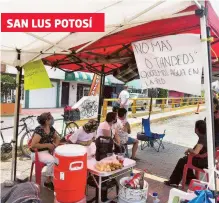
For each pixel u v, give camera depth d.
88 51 3.89
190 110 19.95
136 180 3.37
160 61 2.65
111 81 24.17
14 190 2.02
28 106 19.03
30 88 3.97
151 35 2.86
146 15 2.46
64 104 22.08
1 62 3.98
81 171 3.03
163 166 6.12
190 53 2.43
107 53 4.67
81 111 10.73
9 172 5.19
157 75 2.69
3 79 14.46
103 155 3.78
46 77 3.76
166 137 10.03
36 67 3.87
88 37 2.96
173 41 2.54
